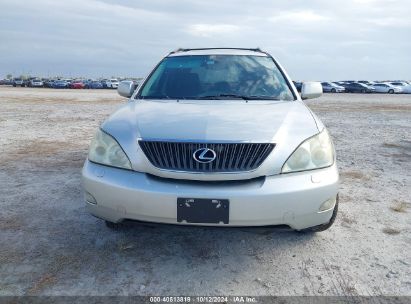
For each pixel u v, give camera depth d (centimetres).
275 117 261
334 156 256
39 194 388
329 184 234
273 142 230
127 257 260
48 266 246
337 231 303
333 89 4503
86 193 251
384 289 224
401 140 762
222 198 217
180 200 220
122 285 226
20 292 217
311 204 229
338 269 246
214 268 247
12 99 2236
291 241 285
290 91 342
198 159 224
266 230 229
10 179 441
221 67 366
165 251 269
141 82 372
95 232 298
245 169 223
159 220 229
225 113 267
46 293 217
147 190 224
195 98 325
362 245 279
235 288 225
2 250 266
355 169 506
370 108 1748
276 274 240
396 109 1686
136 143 238
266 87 341
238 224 223
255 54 395
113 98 2566
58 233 296
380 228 308
